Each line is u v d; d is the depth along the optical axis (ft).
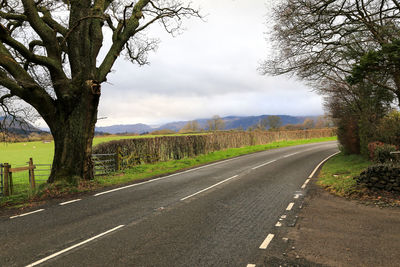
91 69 40.40
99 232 20.89
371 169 31.60
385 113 58.90
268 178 44.98
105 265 15.44
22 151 139.95
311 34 42.19
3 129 48.32
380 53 29.14
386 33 36.76
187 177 47.37
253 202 29.76
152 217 24.68
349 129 65.98
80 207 28.58
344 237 19.22
